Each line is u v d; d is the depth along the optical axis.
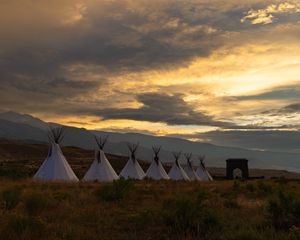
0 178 44.16
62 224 12.33
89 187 31.83
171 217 12.19
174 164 63.28
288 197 13.17
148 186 33.78
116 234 11.27
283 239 9.46
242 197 23.34
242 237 10.06
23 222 10.79
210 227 11.18
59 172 43.91
